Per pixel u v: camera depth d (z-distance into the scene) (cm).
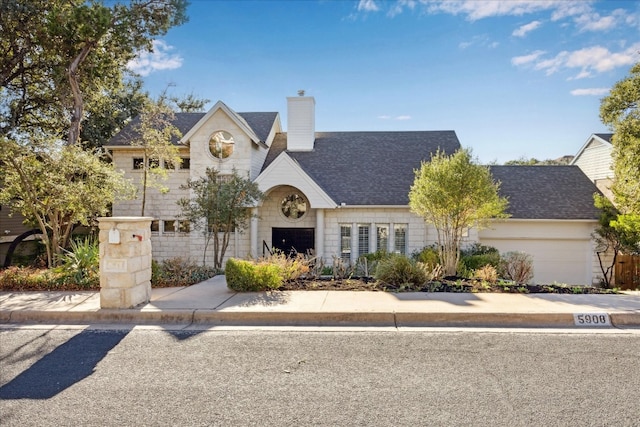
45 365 511
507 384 445
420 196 1202
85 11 1532
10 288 942
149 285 820
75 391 435
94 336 630
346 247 1836
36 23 1609
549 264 1831
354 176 1948
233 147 1852
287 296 849
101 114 2509
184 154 1998
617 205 1670
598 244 1781
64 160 1226
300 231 1886
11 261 1906
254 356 536
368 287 943
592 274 1802
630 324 685
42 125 2016
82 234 2123
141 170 1978
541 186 1994
